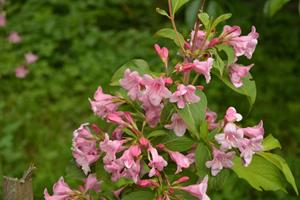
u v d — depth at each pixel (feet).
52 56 6.23
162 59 1.87
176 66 1.78
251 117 5.31
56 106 5.39
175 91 1.74
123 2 6.91
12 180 1.86
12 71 5.92
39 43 6.32
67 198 1.92
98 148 1.85
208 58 1.79
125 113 1.78
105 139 1.72
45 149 4.73
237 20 6.30
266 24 6.67
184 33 2.06
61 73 5.92
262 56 6.18
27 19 6.75
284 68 6.04
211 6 3.21
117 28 6.89
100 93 1.87
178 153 1.80
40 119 5.28
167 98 1.73
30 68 5.97
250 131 1.76
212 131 1.78
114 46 6.25
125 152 1.70
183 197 1.78
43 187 3.10
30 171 1.87
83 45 6.24
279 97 5.66
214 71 1.87
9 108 5.46
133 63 1.90
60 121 5.22
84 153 1.85
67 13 6.93
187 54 1.87
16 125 4.86
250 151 1.74
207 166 1.75
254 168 1.94
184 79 1.80
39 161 4.51
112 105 1.85
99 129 1.85
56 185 1.92
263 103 5.54
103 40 6.31
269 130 5.17
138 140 1.75
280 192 4.22
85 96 5.56
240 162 1.94
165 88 1.69
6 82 5.79
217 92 5.49
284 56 6.34
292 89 5.75
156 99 1.69
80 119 5.23
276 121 5.27
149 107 1.77
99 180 1.89
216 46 1.86
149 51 6.08
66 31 6.43
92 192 1.91
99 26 6.89
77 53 6.22
